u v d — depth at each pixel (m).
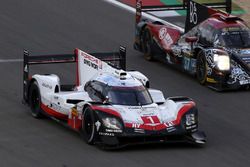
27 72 52.28
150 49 68.12
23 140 46.06
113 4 86.56
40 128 48.66
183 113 45.44
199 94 58.66
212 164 42.59
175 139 45.19
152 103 46.72
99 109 44.56
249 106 55.75
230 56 60.47
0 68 63.41
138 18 70.88
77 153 43.66
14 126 49.03
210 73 60.03
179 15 84.25
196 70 61.97
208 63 60.12
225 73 59.34
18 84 59.22
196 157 43.72
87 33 75.50
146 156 43.50
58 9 83.06
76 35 74.62
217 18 63.88
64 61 52.41
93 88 48.12
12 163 41.78
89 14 82.06
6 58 66.31
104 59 53.12
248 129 50.16
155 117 45.16
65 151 44.03
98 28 77.44
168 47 65.81
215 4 74.75
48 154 43.44
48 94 49.66
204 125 50.78
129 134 43.84
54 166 41.41
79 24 78.31
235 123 51.50
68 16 80.75
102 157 43.06
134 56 69.88
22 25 76.69
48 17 79.88
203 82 61.03
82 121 45.88
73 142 45.75
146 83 51.25
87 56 51.28
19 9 82.06
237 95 58.66
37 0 85.94
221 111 54.28
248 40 62.28
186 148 45.38
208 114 53.44
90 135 45.12
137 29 70.00
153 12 84.81
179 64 64.56
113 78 47.44
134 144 44.16
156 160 42.88
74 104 47.69
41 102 50.22
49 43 71.44
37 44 71.00
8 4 83.62
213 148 45.66
